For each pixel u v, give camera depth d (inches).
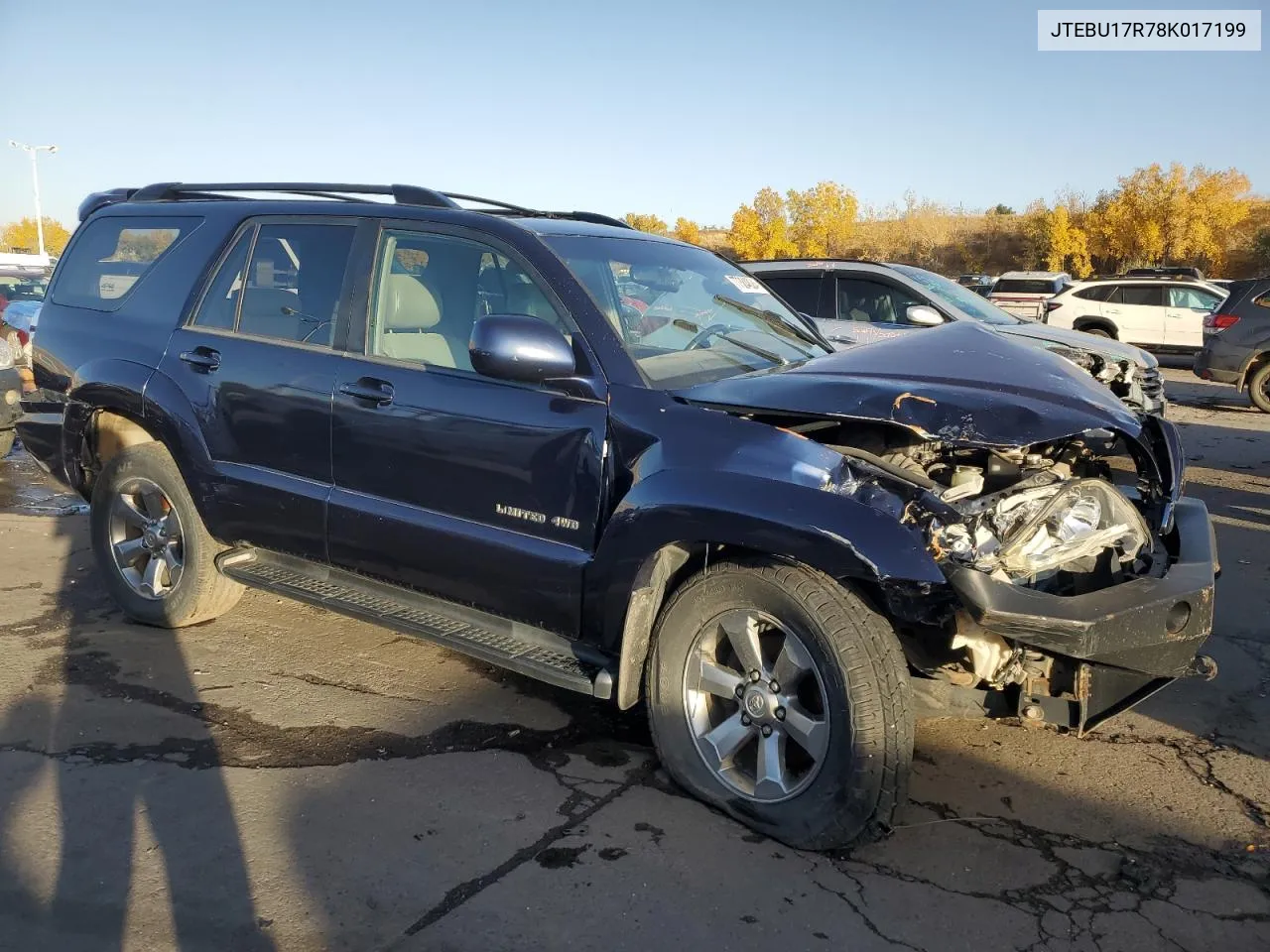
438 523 142.3
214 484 167.5
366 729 146.6
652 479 122.0
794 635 114.0
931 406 115.7
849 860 115.3
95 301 188.9
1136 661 113.7
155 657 171.3
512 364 125.3
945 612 107.0
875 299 359.9
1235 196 2354.8
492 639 140.5
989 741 146.7
